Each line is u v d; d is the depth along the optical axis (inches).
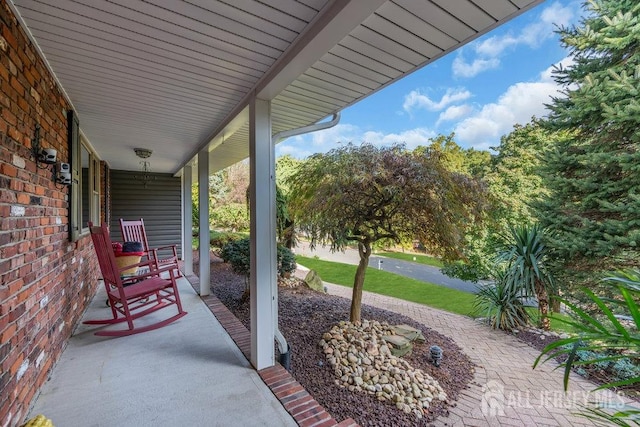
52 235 87.7
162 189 288.0
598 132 192.9
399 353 135.6
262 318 92.4
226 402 75.0
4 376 56.4
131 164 241.8
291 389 81.1
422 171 143.4
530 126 347.9
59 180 90.8
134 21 62.2
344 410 95.0
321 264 399.9
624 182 169.6
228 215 526.9
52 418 67.8
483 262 274.2
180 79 88.2
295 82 91.9
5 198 58.1
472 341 168.1
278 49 72.4
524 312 188.9
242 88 94.0
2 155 57.2
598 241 168.7
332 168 153.5
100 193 210.8
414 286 294.7
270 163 95.0
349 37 68.6
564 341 39.4
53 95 88.9
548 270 186.4
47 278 82.7
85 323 120.0
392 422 93.0
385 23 63.5
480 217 166.7
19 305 63.8
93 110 113.9
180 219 296.4
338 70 84.2
